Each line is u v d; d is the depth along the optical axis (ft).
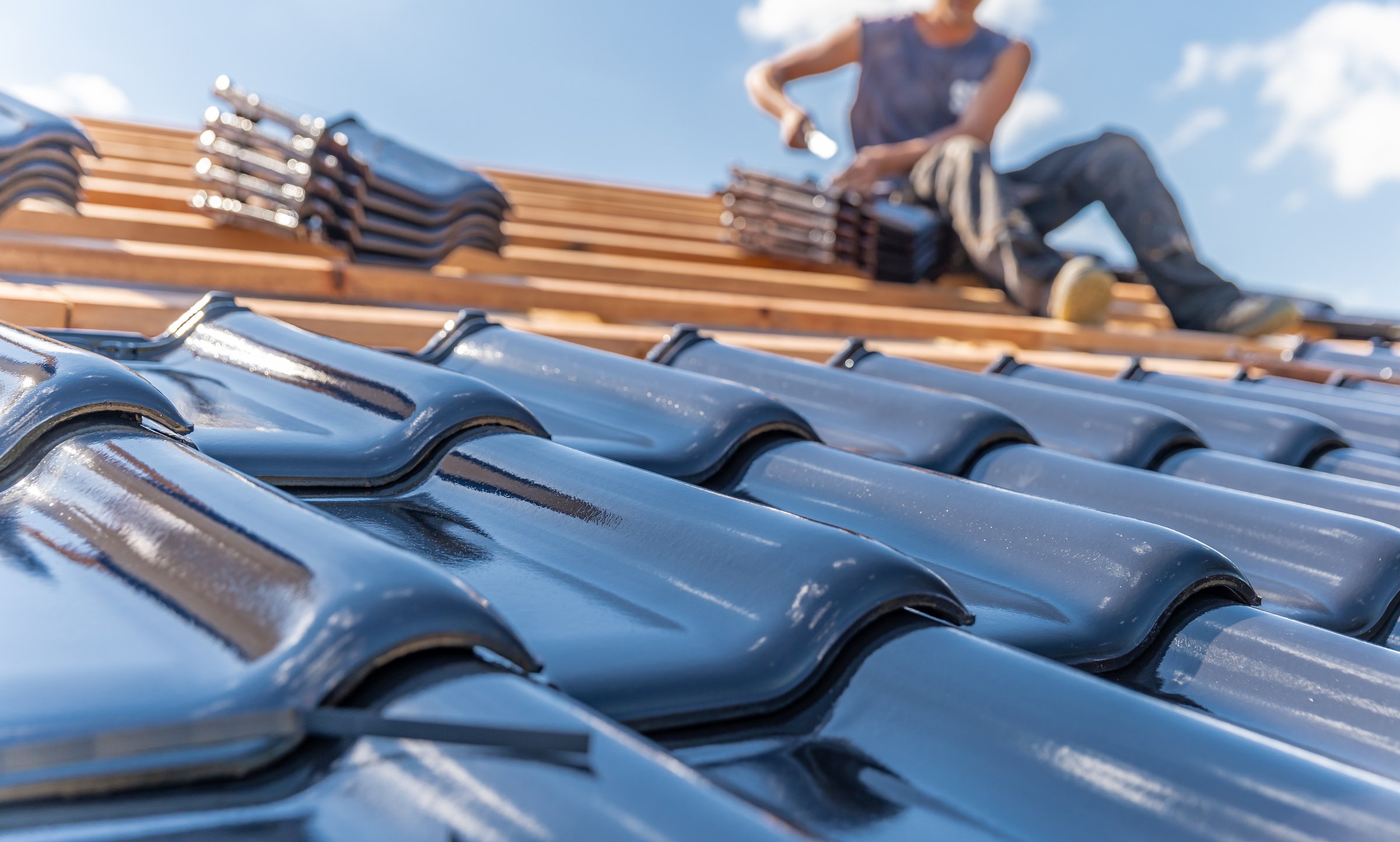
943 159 22.08
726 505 3.75
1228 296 22.11
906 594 3.27
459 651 2.44
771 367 7.61
